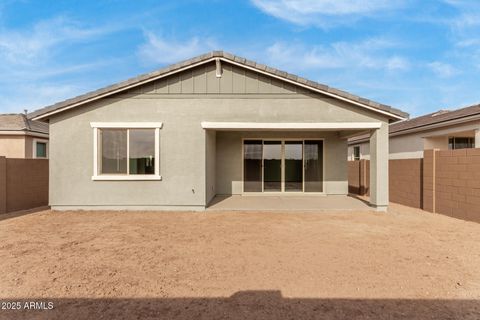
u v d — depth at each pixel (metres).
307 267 4.74
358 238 6.48
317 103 9.90
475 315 3.31
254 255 5.30
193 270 4.60
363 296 3.76
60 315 3.28
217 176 13.02
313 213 9.48
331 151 13.07
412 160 11.11
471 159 8.31
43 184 11.46
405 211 9.98
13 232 6.96
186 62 9.57
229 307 3.47
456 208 8.80
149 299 3.66
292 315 3.30
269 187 13.10
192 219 8.47
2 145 16.03
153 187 9.74
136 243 6.05
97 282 4.15
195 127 9.83
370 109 9.77
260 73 9.87
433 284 4.12
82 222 8.04
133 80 9.55
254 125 9.84
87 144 9.70
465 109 15.42
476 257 5.24
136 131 9.84
